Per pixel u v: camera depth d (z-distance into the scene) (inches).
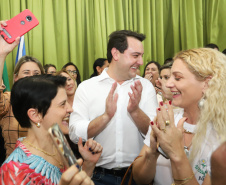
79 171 26.4
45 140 34.7
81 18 132.5
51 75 36.2
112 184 62.1
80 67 132.6
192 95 41.4
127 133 63.2
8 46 52.9
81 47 131.9
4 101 61.1
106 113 57.0
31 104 33.6
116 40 62.7
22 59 74.0
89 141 41.4
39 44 123.8
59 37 129.5
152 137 42.5
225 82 39.4
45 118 34.2
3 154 82.2
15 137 63.5
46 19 123.6
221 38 148.9
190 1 145.2
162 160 47.1
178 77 41.7
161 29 144.3
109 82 65.1
